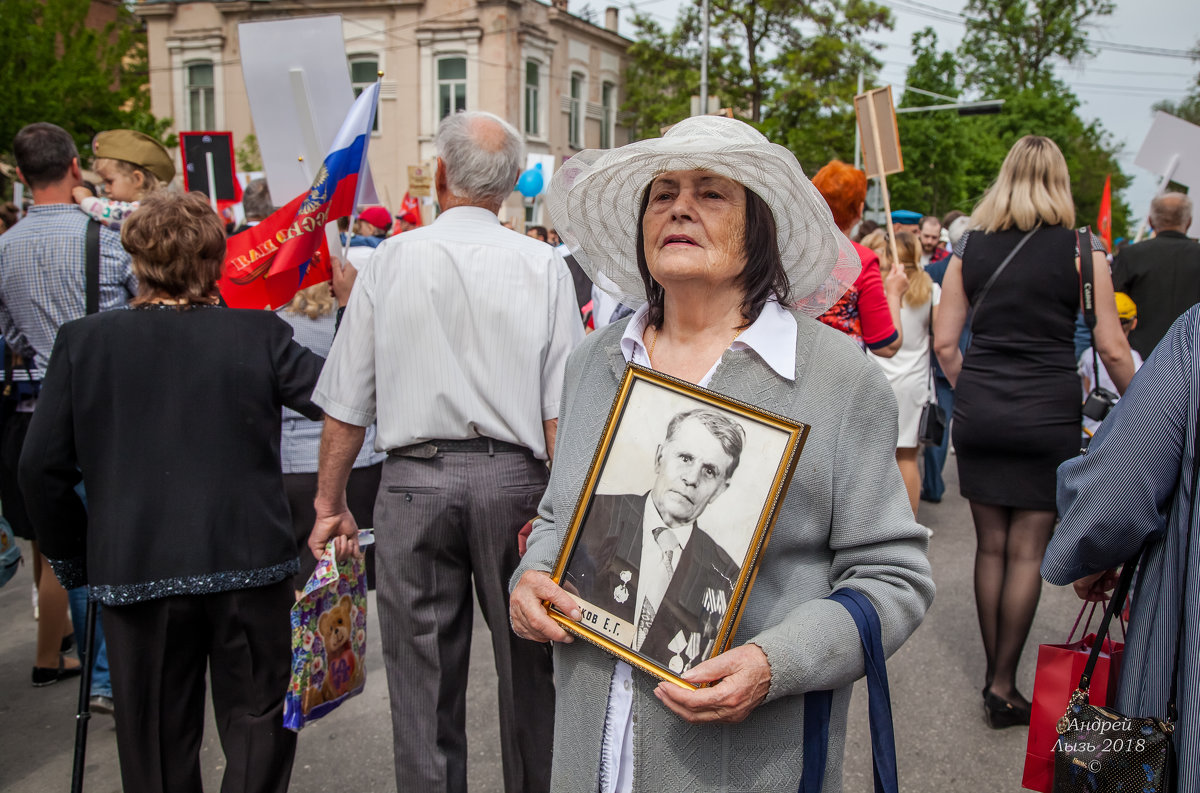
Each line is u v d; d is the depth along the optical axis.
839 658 1.36
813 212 1.52
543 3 23.62
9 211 5.98
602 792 1.47
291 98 3.20
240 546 2.31
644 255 1.66
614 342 1.68
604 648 1.41
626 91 27.48
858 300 3.44
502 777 2.96
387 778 2.96
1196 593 1.49
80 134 18.23
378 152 23.61
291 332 2.48
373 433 3.43
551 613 1.48
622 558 1.42
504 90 22.56
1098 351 3.01
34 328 3.36
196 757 2.38
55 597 3.55
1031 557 3.16
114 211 3.79
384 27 23.09
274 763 2.40
